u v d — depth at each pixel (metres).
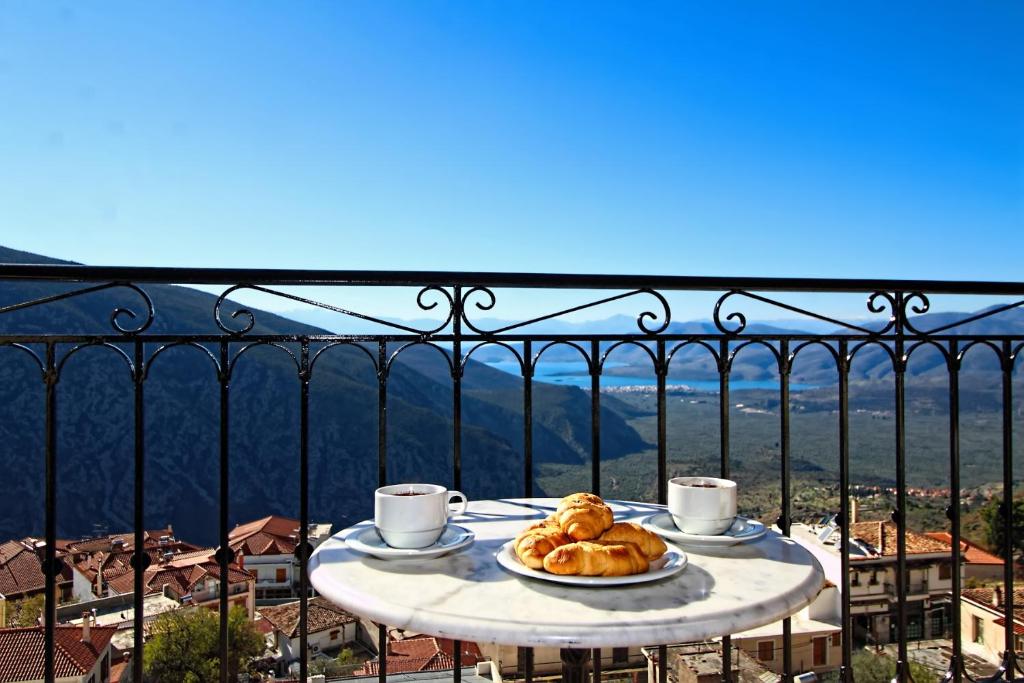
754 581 0.93
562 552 0.91
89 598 20.73
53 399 1.43
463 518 1.33
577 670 1.22
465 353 1.67
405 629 0.80
